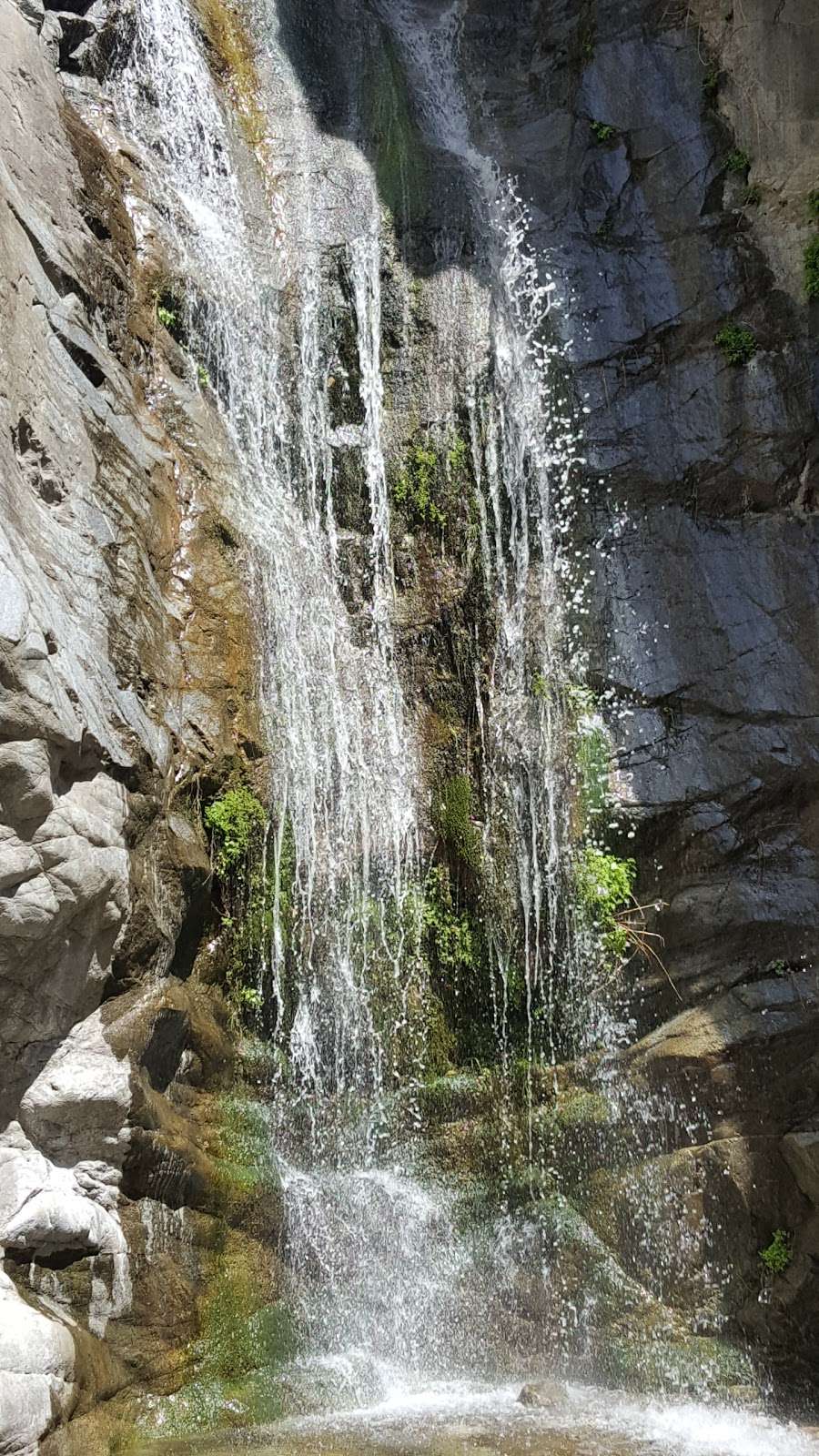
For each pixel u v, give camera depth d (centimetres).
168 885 721
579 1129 820
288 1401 665
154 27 1059
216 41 1128
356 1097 807
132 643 739
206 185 1038
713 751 893
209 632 825
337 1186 772
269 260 1029
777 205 1005
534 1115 827
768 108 1025
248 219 1044
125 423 819
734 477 957
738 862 868
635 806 884
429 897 874
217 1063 743
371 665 923
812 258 976
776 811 875
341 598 947
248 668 841
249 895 800
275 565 895
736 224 1010
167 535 829
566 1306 775
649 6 1092
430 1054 834
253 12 1168
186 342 937
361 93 1152
